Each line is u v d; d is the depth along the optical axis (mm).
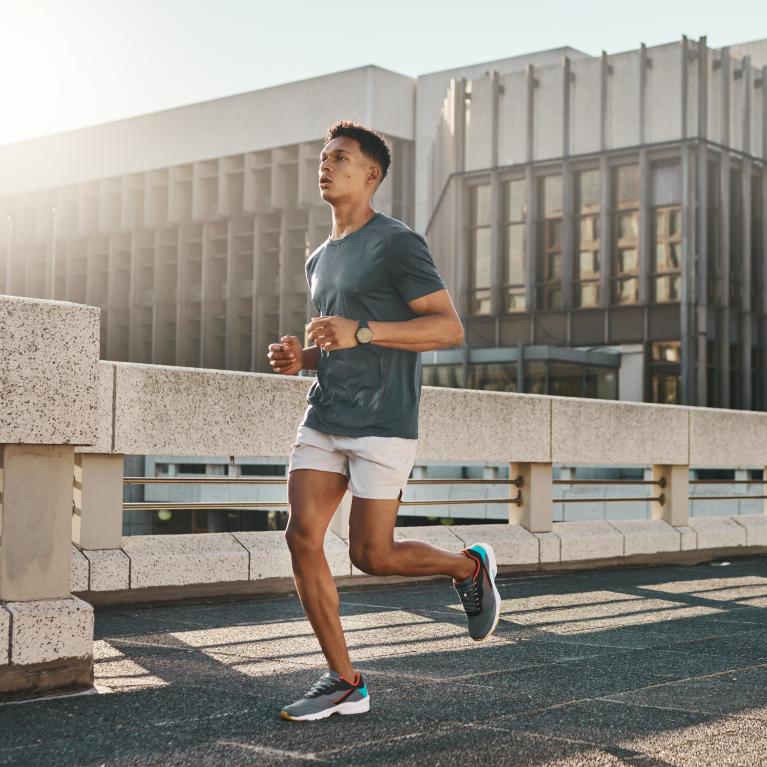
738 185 40125
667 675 3736
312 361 3379
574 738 2787
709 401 38000
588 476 23703
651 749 2678
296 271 60250
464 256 42438
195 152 63812
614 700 3291
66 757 2570
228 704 3174
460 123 42500
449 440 6977
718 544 9023
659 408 8492
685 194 37625
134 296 67188
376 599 5941
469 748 2670
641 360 38156
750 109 40344
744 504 20422
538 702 3252
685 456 8695
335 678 3039
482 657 4090
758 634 4770
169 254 66375
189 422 5668
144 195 67062
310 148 59344
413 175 59281
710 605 5859
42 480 3377
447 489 25469
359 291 3199
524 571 7512
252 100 61500
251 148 61344
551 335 40094
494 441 7266
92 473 5430
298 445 3207
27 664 3256
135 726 2889
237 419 5875
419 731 2850
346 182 3229
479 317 41625
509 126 41500
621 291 39031
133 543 5625
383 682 3562
